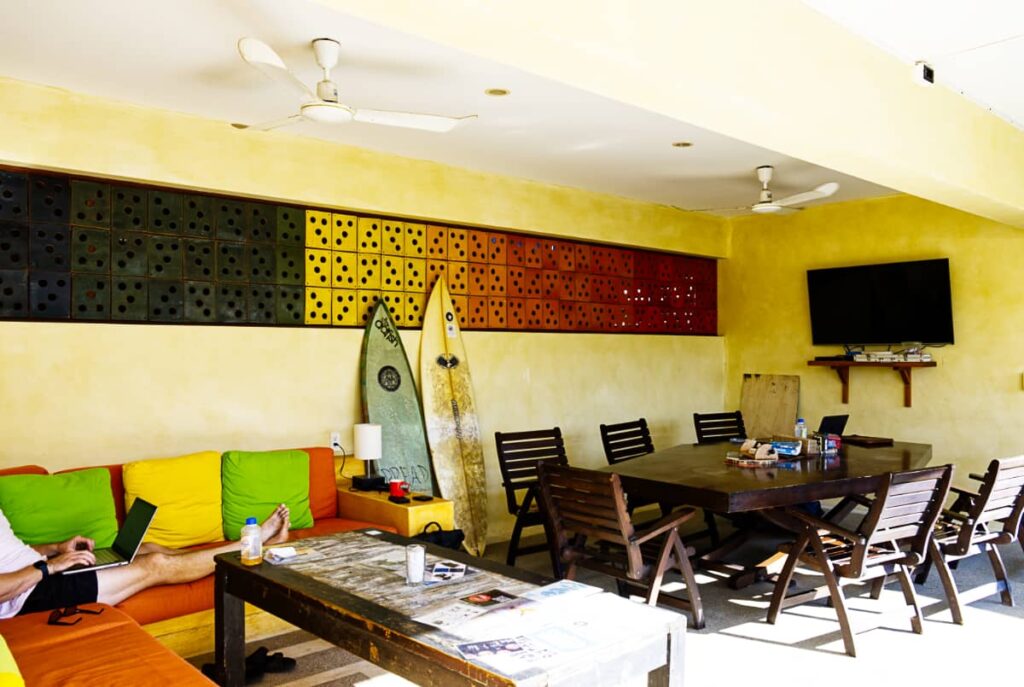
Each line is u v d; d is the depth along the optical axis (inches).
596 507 143.6
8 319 147.9
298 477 165.0
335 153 185.9
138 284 163.2
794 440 190.5
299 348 185.5
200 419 170.2
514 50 86.2
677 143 186.9
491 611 87.1
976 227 231.9
